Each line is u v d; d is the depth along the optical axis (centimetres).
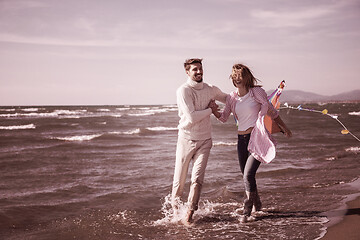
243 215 352
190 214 353
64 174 640
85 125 2638
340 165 707
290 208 395
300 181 554
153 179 588
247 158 366
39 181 577
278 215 368
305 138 1331
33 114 5069
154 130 1948
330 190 483
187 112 364
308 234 302
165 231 329
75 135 1738
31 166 736
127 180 581
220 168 688
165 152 972
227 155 876
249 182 350
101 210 404
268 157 332
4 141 1368
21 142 1334
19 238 313
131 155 909
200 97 373
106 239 309
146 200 451
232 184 545
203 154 377
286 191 483
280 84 383
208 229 331
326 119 3066
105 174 636
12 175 632
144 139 1443
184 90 368
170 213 393
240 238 300
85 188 522
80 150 1044
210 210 402
